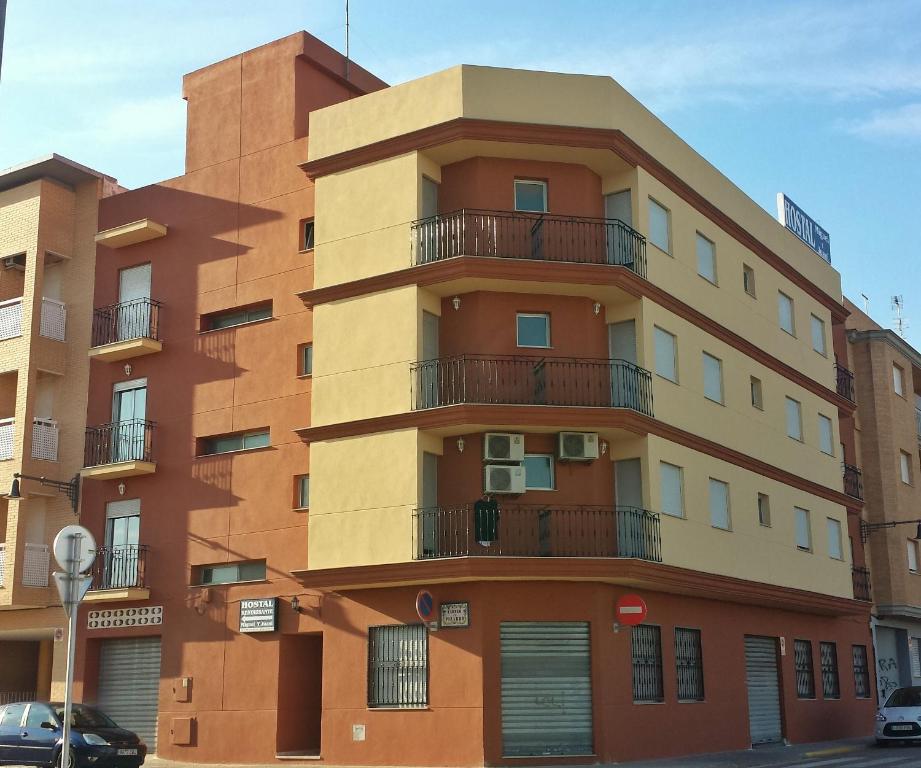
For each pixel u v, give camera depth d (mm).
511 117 25750
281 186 28859
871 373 43750
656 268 27516
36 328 30797
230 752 26438
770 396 33156
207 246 29812
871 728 37594
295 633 26219
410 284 25297
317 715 26922
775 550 31516
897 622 43094
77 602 13406
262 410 27938
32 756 22828
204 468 28594
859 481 39656
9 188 32844
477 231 25516
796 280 36219
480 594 23688
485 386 24875
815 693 33875
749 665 30719
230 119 30219
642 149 27141
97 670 29391
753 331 32594
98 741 22516
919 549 44406
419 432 24484
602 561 23703
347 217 26672
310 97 29734
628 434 25422
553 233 25906
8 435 30625
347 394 25641
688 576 26219
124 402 30484
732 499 29578
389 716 24250
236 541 27625
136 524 29484
